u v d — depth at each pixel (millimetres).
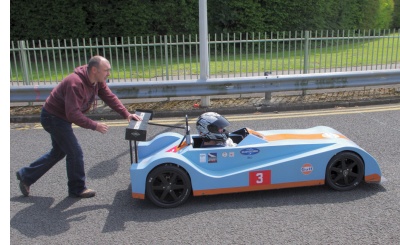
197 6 17172
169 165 4742
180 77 11711
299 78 9281
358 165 4977
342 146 4949
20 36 16609
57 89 4863
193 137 5312
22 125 8695
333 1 19312
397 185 5133
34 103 10016
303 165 4906
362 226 4168
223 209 4699
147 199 5082
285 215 4477
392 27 26547
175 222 4438
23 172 5133
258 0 17703
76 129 8234
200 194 4824
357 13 21031
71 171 5070
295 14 18203
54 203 5016
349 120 8164
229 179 4824
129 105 9766
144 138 4789
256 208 4684
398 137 6980
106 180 5668
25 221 4562
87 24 16672
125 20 16391
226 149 4906
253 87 9258
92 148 7008
